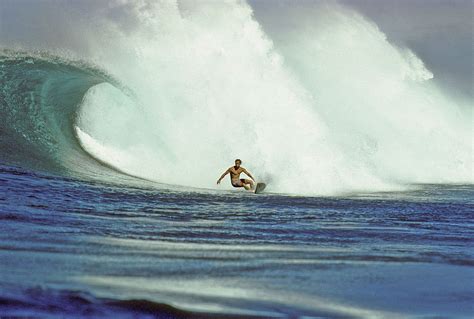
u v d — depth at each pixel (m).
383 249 41.03
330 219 52.69
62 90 82.00
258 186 68.75
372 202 63.84
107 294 27.48
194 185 73.38
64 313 24.52
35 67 86.81
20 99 79.31
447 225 51.59
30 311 24.38
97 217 47.38
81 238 39.25
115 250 36.66
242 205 58.56
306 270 34.59
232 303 27.91
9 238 37.47
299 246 40.94
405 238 45.31
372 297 30.33
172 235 42.75
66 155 71.56
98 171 69.25
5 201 49.44
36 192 54.91
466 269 36.47
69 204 51.47
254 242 41.72
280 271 34.09
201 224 47.97
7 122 74.81
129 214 50.09
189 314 25.94
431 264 37.31
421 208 60.78
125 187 63.38
